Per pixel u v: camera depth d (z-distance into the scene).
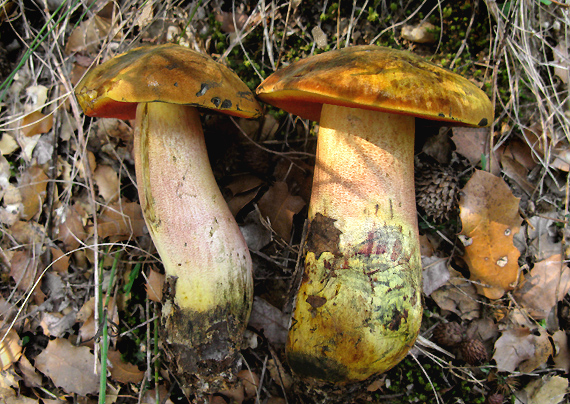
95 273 0.22
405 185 0.19
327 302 0.18
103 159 0.26
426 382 0.23
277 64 0.25
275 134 0.25
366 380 0.20
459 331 0.23
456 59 0.24
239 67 0.25
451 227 0.24
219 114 0.24
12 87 0.26
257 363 0.22
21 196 0.25
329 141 0.19
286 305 0.22
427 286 0.23
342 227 0.18
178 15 0.26
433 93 0.16
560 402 0.22
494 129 0.24
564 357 0.23
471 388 0.22
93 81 0.19
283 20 0.25
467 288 0.23
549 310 0.23
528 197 0.24
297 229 0.24
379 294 0.17
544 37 0.25
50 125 0.26
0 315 0.24
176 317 0.19
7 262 0.25
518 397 0.22
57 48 0.26
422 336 0.23
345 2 0.25
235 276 0.20
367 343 0.17
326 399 0.20
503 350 0.22
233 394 0.22
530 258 0.24
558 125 0.24
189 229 0.19
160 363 0.22
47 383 0.23
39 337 0.24
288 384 0.22
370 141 0.18
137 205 0.24
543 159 0.24
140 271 0.24
